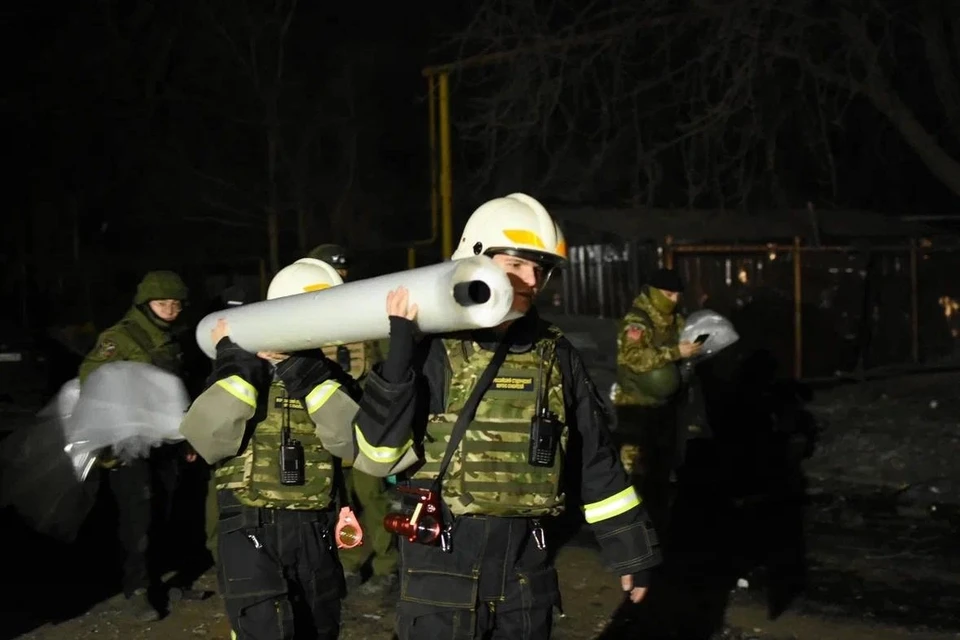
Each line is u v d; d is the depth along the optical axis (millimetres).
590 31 15062
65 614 6039
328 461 4172
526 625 3293
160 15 20938
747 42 13414
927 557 7273
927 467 9664
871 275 15703
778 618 5918
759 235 16094
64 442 5996
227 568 4066
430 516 3223
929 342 15930
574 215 17031
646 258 15594
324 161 23141
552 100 14234
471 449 3258
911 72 16688
